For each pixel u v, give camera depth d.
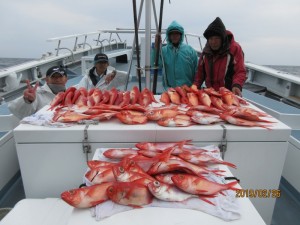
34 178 1.35
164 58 2.67
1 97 2.73
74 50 4.69
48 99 2.19
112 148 1.26
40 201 1.32
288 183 2.01
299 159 1.85
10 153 2.00
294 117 2.13
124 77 2.90
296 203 1.86
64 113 1.40
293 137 1.95
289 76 2.98
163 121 1.30
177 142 1.25
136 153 1.15
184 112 1.47
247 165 1.35
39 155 1.30
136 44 1.79
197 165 1.08
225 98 1.64
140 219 0.79
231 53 2.26
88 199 0.84
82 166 1.33
